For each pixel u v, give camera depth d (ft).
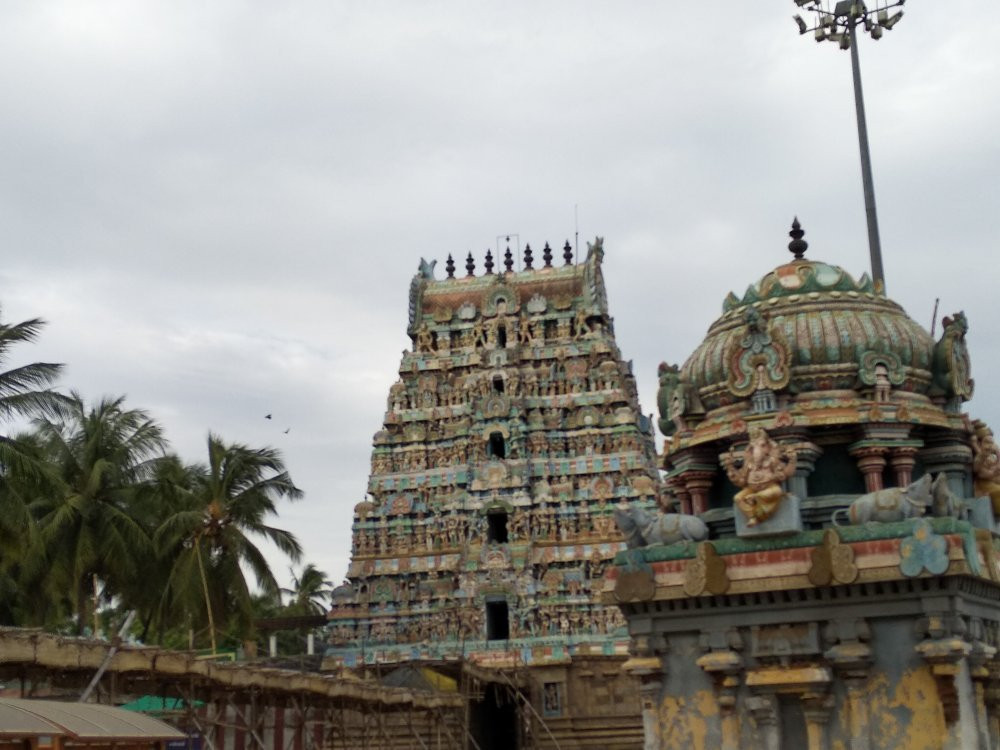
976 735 89.20
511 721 249.34
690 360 108.27
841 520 95.55
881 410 97.60
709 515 101.71
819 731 90.27
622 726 234.38
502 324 283.18
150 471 218.18
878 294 107.14
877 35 180.86
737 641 93.30
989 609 95.14
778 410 99.09
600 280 286.87
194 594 207.21
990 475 103.30
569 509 262.26
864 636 89.66
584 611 250.98
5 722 75.56
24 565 195.62
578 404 271.69
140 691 127.85
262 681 125.39
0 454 156.76
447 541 266.77
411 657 253.03
